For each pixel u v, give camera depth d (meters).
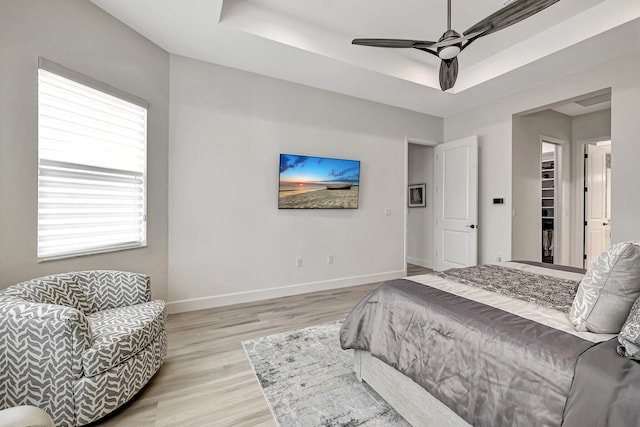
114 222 2.50
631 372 0.82
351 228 4.08
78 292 1.89
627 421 0.74
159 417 1.54
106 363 1.47
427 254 5.40
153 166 2.80
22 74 1.87
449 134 4.85
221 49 2.84
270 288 3.52
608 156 5.14
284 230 3.59
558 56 2.89
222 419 1.53
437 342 1.32
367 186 4.19
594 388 0.83
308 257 3.77
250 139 3.35
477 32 1.86
